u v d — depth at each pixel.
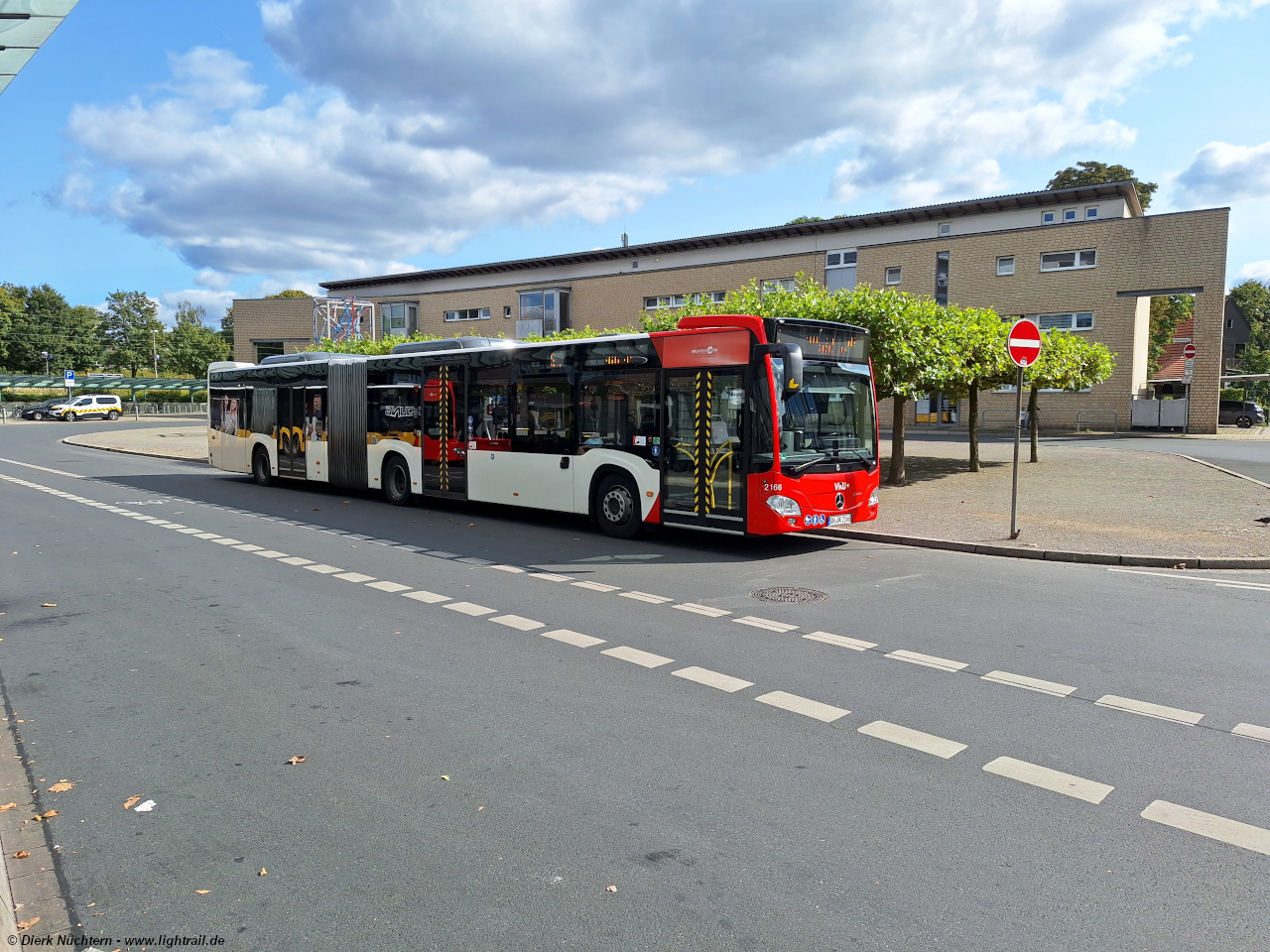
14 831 3.82
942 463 22.14
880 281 39.84
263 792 4.18
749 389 10.62
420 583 9.02
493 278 54.84
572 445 12.80
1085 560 10.40
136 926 3.10
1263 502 14.58
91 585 8.87
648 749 4.68
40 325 96.31
